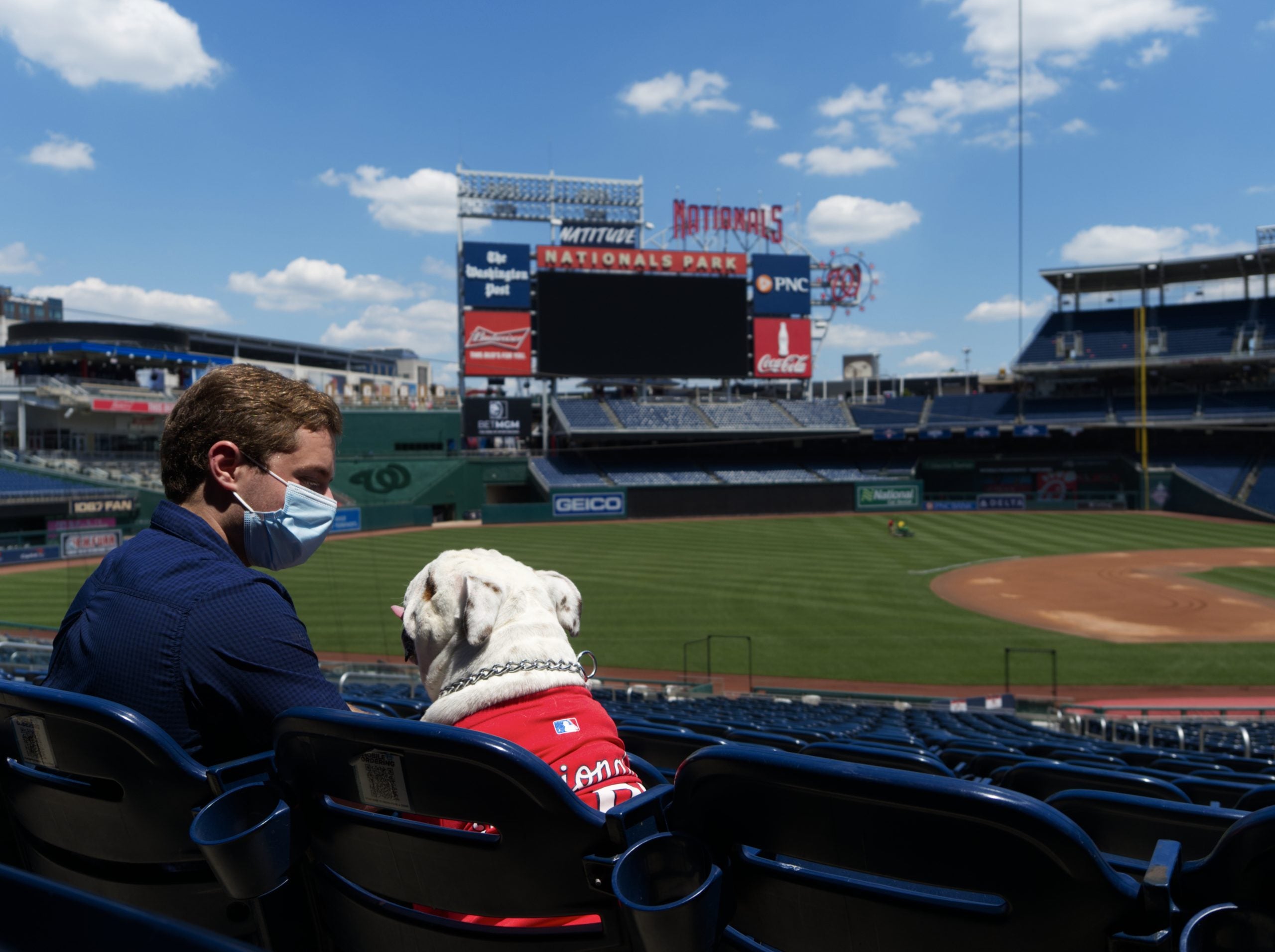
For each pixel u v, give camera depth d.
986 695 18.61
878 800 1.19
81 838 1.68
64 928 0.78
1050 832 1.09
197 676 1.64
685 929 1.24
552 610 2.16
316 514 2.11
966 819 1.15
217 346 61.59
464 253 53.56
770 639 23.69
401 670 15.90
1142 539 43.94
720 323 55.66
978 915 1.20
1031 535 45.69
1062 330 66.06
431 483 56.03
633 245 59.38
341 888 1.60
